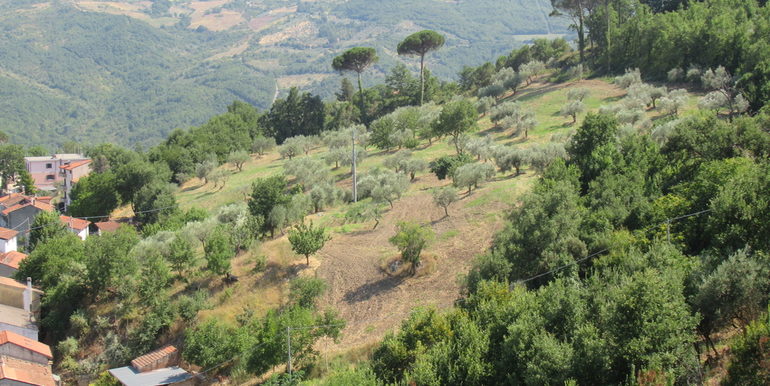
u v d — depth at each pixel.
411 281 41.47
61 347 44.41
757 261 24.86
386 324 37.50
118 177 87.75
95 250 48.34
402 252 42.38
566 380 22.77
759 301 23.56
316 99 134.12
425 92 130.38
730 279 23.72
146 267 49.59
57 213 77.50
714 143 40.94
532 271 33.75
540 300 28.48
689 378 22.44
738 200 29.50
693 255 31.45
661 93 72.06
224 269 45.34
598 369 23.11
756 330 20.81
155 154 107.62
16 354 42.28
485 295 31.38
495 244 38.91
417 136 88.56
